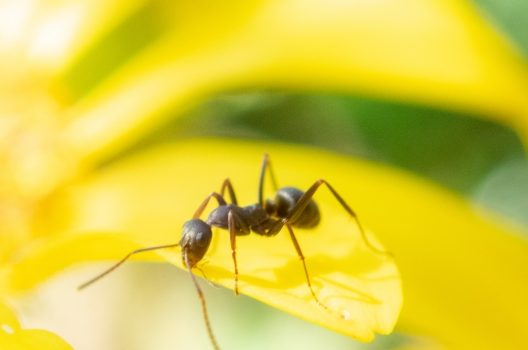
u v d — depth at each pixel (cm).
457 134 10
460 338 10
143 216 10
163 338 11
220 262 9
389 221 10
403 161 10
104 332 11
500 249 10
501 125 10
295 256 9
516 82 10
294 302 8
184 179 10
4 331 8
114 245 9
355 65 10
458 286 10
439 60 10
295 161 10
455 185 10
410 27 10
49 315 10
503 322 10
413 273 10
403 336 10
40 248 9
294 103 10
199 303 11
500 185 10
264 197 10
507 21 10
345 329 8
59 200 10
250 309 11
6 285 9
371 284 8
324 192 10
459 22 10
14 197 10
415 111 10
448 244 10
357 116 10
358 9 11
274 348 11
